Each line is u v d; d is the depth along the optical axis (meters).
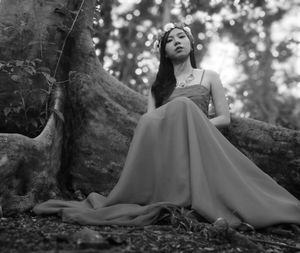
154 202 2.62
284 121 6.98
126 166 2.68
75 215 2.36
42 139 2.90
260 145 3.41
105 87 3.60
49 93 3.22
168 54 3.54
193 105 2.79
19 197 2.65
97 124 3.47
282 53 9.12
